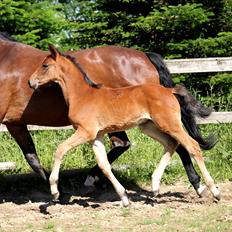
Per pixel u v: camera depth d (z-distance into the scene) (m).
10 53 6.67
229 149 8.17
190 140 6.16
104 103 6.20
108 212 6.18
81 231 5.44
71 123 6.34
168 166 7.82
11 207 6.73
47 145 8.42
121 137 7.01
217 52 10.30
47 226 5.67
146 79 6.65
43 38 11.05
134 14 11.22
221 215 5.84
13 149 8.35
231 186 7.31
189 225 5.50
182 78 9.98
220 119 8.01
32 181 7.83
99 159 6.25
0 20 10.36
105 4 11.22
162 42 10.80
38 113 6.63
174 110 6.13
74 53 6.79
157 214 6.02
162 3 11.02
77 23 10.91
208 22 10.89
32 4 10.94
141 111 6.17
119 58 6.69
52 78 6.34
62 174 7.85
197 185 6.68
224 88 10.12
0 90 6.53
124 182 7.67
